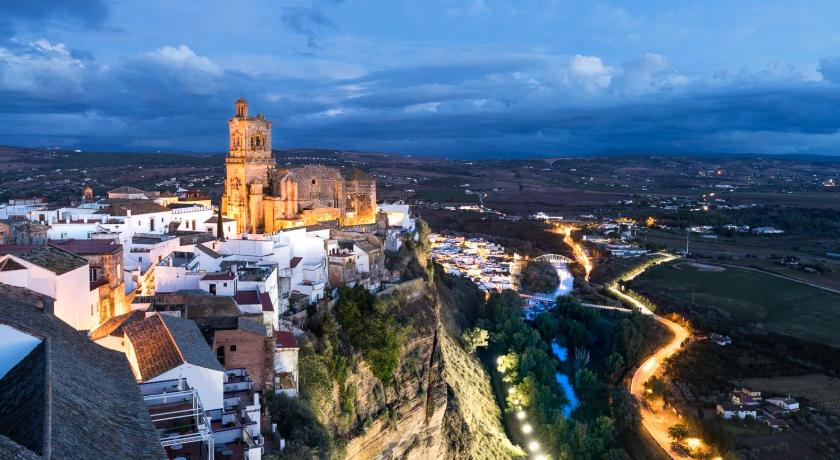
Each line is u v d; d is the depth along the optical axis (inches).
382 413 3634.4
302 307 3779.5
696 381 5792.3
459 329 6314.0
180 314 2682.1
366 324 3784.5
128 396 1402.6
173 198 6087.6
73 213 4372.5
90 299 2758.4
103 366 1526.8
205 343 2229.3
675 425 4822.8
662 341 6796.3
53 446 939.3
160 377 1870.1
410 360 4183.1
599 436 4660.4
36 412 1055.0
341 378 3321.9
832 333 6884.8
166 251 3954.2
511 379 5629.9
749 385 5689.0
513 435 4940.9
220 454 1815.9
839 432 4739.2
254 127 5753.0
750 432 4744.1
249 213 5728.3
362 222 6456.7
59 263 2564.0
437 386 4355.3
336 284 4473.4
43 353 1326.3
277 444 2263.8
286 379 2746.1
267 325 2940.5
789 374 5964.6
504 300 7367.1
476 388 5305.1
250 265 3705.7
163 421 1667.1
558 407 5270.7
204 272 3262.8
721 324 7298.2
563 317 7229.3
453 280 7849.4
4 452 851.4
